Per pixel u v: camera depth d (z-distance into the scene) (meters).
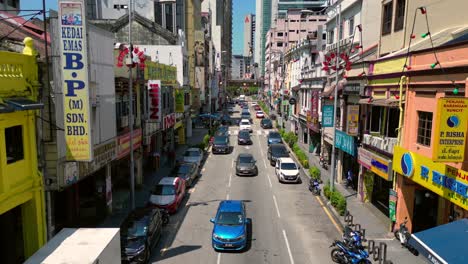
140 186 25.81
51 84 14.08
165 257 15.62
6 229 13.38
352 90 22.89
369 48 24.19
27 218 13.69
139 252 14.53
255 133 56.34
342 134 25.61
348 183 26.36
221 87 107.62
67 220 18.16
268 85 113.06
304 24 95.50
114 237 11.32
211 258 15.50
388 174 17.50
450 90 13.48
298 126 48.53
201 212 21.38
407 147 16.45
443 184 13.01
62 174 14.34
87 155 14.59
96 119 17.62
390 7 21.22
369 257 15.16
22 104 12.20
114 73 21.16
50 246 10.51
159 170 31.45
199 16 68.50
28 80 13.33
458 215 14.34
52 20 13.99
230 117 82.19
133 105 24.80
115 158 19.98
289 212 21.31
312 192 25.20
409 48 17.02
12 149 12.70
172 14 53.50
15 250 13.89
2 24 18.83
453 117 11.71
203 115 62.50
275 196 24.53
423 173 14.41
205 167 33.47
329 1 36.47
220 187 26.80
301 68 49.09
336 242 15.19
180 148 42.66
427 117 15.11
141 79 25.05
